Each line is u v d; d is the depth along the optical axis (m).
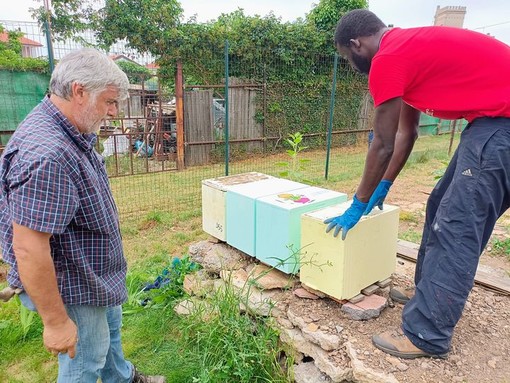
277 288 2.36
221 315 2.23
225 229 2.68
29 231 1.33
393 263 2.29
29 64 6.59
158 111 8.55
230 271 2.41
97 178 1.60
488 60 1.68
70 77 1.39
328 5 11.02
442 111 1.82
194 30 8.43
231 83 9.46
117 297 1.72
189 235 4.77
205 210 2.85
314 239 2.06
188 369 2.34
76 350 1.66
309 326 2.02
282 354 2.24
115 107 1.56
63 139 1.42
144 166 8.74
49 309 1.44
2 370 2.46
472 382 1.69
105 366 2.05
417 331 1.79
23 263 1.35
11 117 6.71
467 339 1.98
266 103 10.03
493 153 1.64
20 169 1.32
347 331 1.98
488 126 1.68
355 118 11.48
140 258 4.12
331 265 2.02
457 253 1.71
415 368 1.76
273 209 2.24
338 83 10.95
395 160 2.18
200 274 2.89
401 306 2.20
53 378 2.40
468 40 1.71
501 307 2.30
